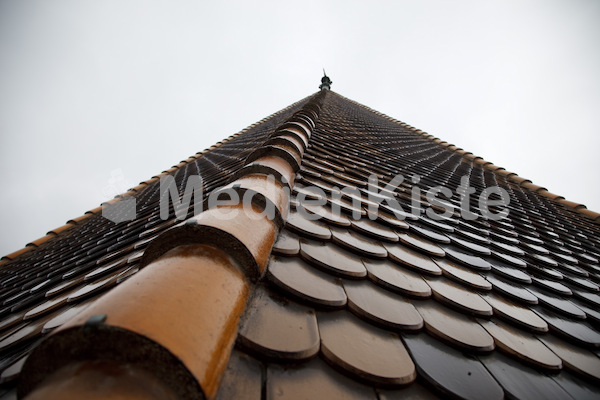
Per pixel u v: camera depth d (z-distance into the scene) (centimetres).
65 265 334
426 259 202
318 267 148
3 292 355
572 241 403
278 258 142
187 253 101
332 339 111
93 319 64
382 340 121
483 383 117
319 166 308
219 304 86
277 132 318
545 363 141
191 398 65
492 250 262
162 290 78
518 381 126
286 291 123
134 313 68
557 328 172
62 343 66
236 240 106
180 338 67
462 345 133
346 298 134
